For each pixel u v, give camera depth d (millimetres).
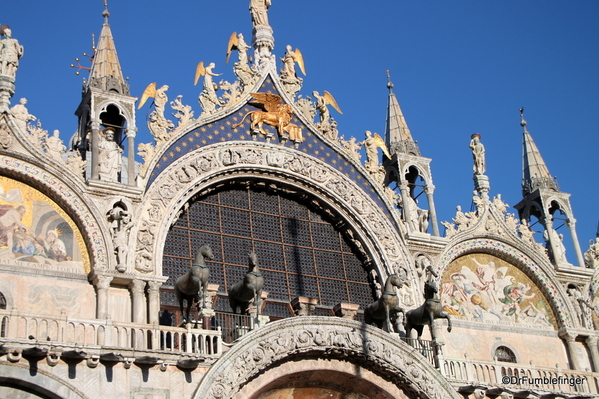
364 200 45188
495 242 47688
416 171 48906
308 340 36625
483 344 45281
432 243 45688
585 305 48375
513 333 46344
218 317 39938
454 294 45906
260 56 46469
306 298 41062
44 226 37344
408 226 45500
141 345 34969
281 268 42938
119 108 40594
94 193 38406
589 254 50312
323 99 46688
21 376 31297
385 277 44156
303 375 37188
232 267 41656
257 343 35500
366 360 37781
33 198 37656
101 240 37688
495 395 40969
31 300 35781
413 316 41062
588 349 47688
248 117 44250
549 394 41594
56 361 31969
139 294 37500
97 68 41312
